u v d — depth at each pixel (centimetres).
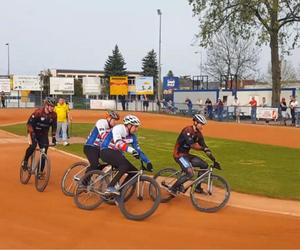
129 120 801
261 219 801
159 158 1496
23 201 890
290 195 987
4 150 1681
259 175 1204
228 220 788
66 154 1590
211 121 3506
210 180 862
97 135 878
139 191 797
